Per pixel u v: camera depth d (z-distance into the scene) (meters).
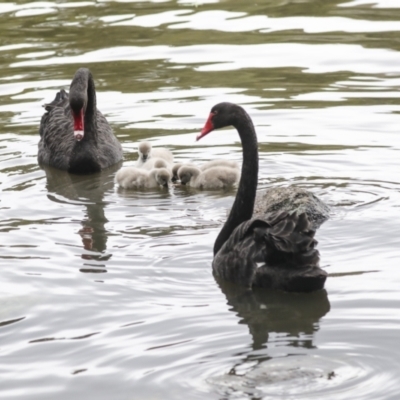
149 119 18.61
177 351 9.65
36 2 27.56
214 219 13.84
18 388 9.07
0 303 11.02
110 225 13.68
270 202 13.55
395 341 9.68
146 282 11.52
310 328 10.09
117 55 22.61
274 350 9.59
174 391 8.84
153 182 15.60
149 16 25.72
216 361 9.40
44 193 15.43
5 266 12.12
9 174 16.48
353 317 10.31
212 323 10.30
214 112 12.10
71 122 17.91
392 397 8.55
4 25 25.30
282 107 18.80
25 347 9.92
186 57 22.34
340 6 26.27
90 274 11.80
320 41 23.09
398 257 11.97
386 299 10.74
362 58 21.78
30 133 18.36
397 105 18.70
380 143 16.78
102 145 17.25
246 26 24.62
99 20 25.55
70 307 10.85
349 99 19.16
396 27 23.92
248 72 21.16
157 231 13.34
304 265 10.92
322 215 13.48
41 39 24.08
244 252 11.27
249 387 8.82
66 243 12.94
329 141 16.98
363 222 13.22
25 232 13.41
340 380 8.89
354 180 15.12
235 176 15.45
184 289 11.28
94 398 8.83
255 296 10.98
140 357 9.55
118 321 10.45
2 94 20.17
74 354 9.70
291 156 16.33
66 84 20.64
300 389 8.75
